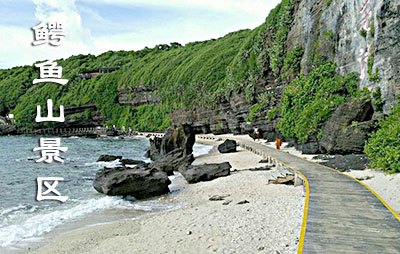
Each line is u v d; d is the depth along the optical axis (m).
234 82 57.62
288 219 12.01
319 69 30.16
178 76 90.31
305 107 30.19
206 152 42.56
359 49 24.89
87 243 12.08
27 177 27.02
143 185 19.00
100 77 116.06
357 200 12.34
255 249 9.62
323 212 10.92
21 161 37.38
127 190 18.83
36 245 12.27
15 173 29.08
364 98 22.94
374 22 22.08
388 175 16.61
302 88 31.73
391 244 8.36
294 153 29.70
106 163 35.22
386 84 20.72
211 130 67.75
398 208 12.29
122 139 78.12
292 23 41.78
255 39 55.75
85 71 128.00
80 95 110.06
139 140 74.06
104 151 49.66
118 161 36.41
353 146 22.00
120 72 115.19
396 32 19.56
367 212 10.88
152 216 14.97
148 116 94.12
